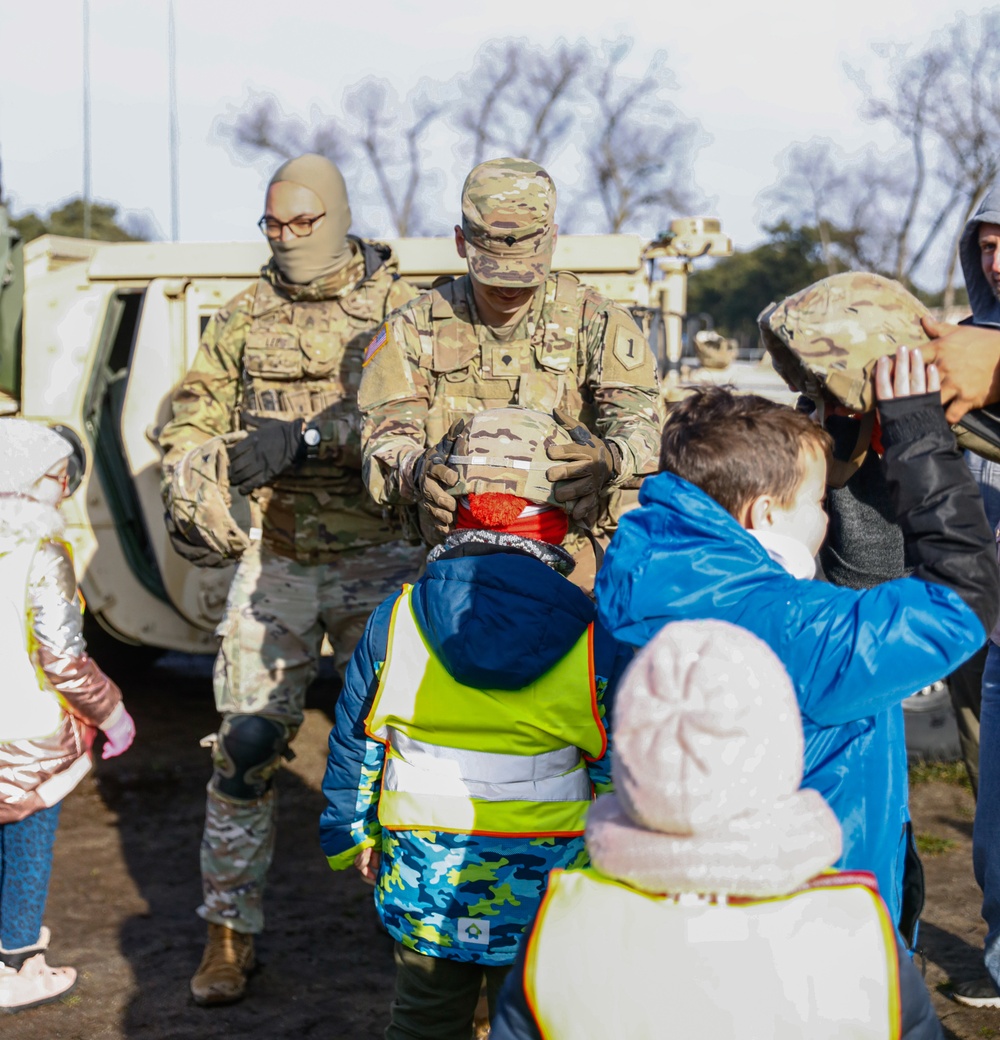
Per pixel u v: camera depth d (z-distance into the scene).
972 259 3.18
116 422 5.33
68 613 3.12
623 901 1.45
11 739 3.13
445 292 3.12
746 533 1.77
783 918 1.41
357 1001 3.47
